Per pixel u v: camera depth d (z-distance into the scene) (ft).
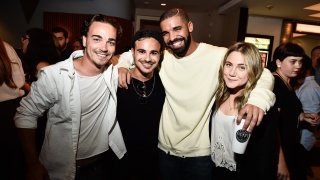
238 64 4.40
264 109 3.81
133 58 5.87
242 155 4.42
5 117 4.79
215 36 28.27
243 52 4.38
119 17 19.36
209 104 5.65
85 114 4.69
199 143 5.72
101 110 4.93
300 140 7.11
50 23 18.42
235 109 4.53
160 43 5.37
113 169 6.14
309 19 24.88
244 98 4.35
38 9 18.61
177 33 5.61
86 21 4.40
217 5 24.98
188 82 5.67
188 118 5.58
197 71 5.63
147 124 5.75
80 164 5.02
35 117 4.53
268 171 4.20
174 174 6.05
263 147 4.25
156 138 5.98
